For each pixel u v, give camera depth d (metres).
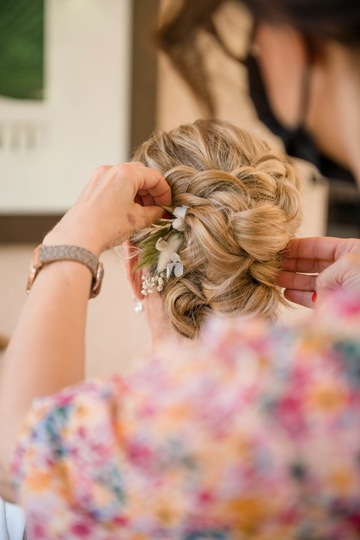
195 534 0.47
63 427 0.49
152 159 0.95
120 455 0.46
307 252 0.96
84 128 1.46
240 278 0.92
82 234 0.69
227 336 0.46
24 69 1.41
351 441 0.42
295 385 0.43
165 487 0.45
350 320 0.45
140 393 0.47
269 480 0.43
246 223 0.88
